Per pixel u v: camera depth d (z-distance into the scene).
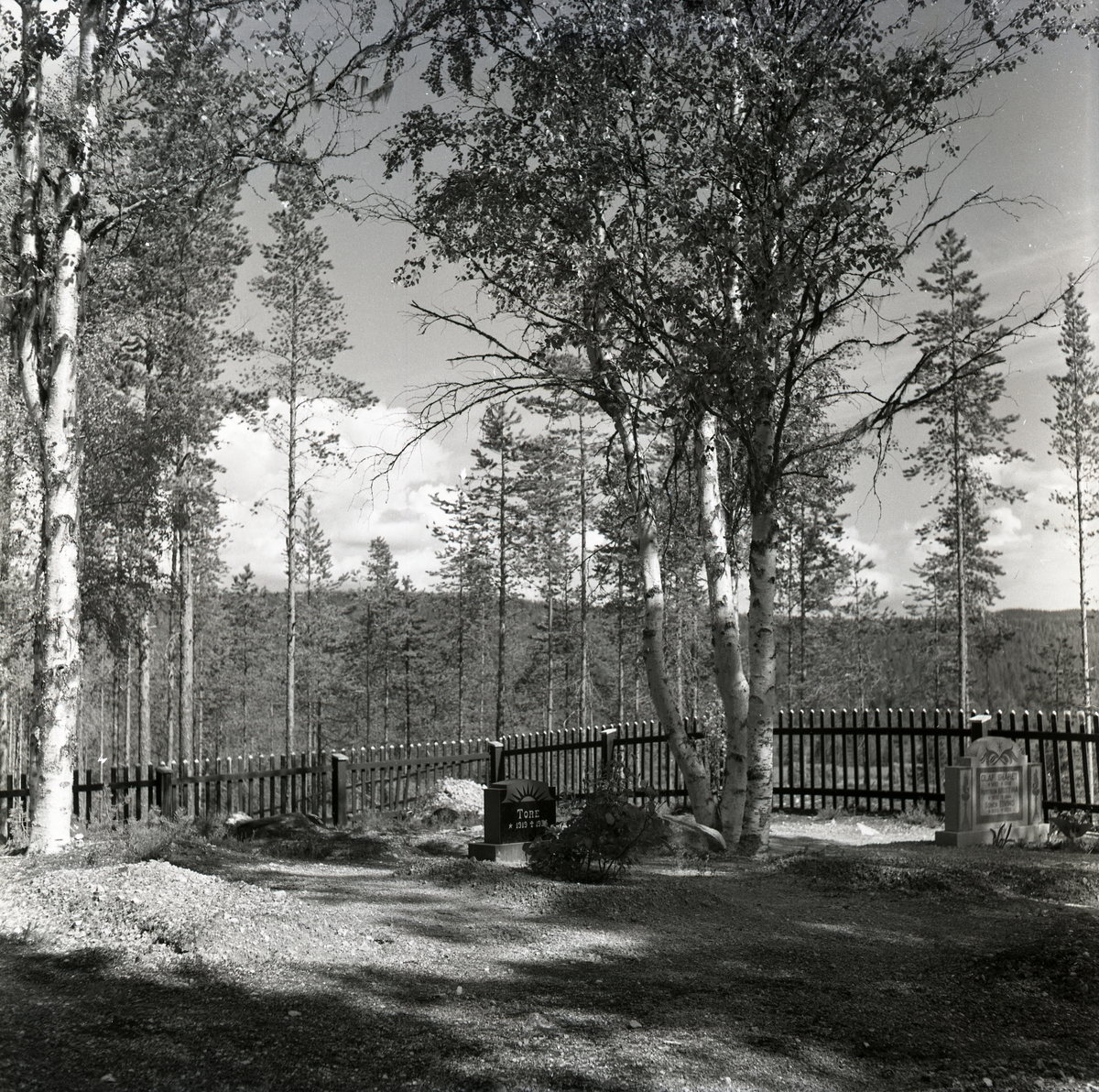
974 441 36.16
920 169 10.79
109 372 22.09
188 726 34.53
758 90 10.79
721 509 13.16
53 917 6.94
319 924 6.78
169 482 24.12
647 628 13.04
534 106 12.15
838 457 12.52
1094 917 6.91
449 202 12.24
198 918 6.60
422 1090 4.16
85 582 21.78
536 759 19.02
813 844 12.17
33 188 13.16
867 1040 4.76
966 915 7.54
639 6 11.12
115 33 13.29
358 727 80.88
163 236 16.19
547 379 12.61
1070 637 43.44
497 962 6.16
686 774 12.68
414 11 12.50
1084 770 12.91
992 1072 4.31
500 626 50.62
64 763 12.11
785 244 11.12
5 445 19.02
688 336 11.23
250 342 29.73
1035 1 10.23
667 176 11.55
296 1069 4.38
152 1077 4.27
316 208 13.85
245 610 80.44
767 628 11.23
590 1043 4.73
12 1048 4.59
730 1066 4.44
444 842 11.93
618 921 7.27
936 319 11.07
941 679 50.72
